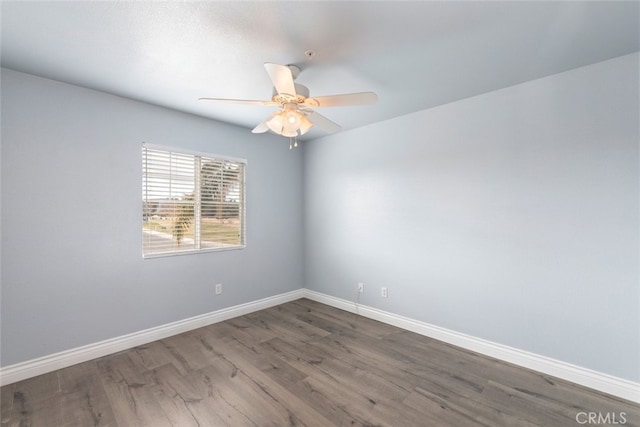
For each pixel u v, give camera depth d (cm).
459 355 257
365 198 351
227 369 234
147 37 176
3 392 203
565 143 219
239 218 361
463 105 271
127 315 269
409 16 157
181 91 253
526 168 236
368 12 154
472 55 196
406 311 315
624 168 197
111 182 259
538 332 231
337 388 210
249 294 367
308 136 399
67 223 238
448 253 282
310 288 423
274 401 196
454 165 277
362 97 187
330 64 208
